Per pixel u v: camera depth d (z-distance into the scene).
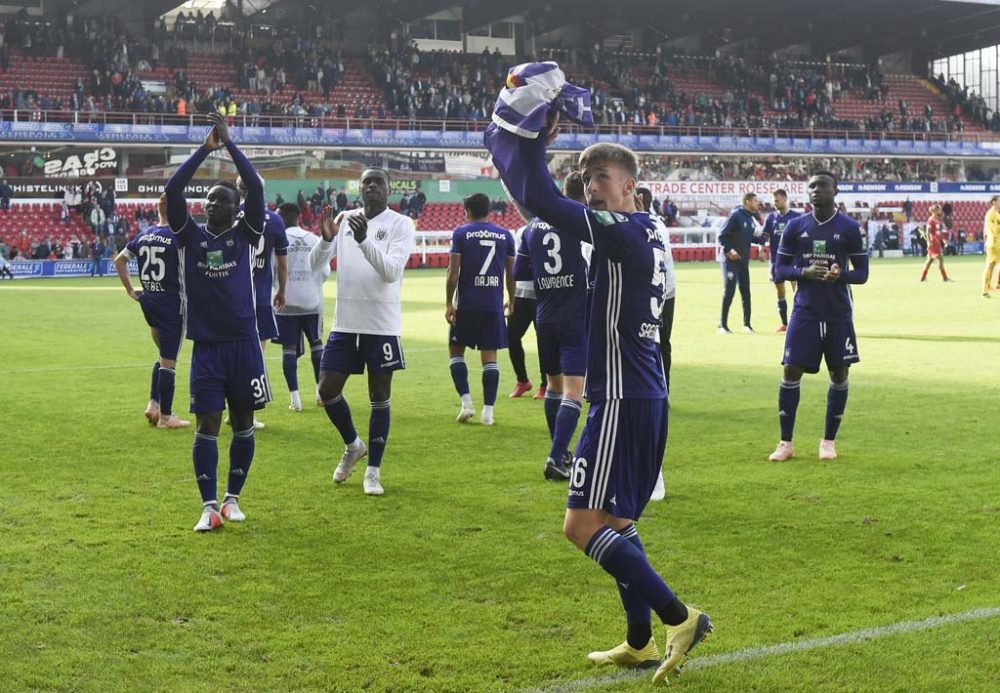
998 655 4.30
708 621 3.99
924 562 5.49
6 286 29.61
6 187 36.19
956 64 64.75
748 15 54.47
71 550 5.73
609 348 4.17
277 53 46.81
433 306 21.88
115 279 33.53
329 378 7.11
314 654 4.36
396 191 42.56
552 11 53.38
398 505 6.68
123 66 41.81
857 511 6.45
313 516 6.43
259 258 9.12
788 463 7.77
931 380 11.51
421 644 4.46
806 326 7.75
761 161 49.53
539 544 5.84
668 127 46.44
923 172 52.91
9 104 38.00
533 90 3.90
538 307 7.77
